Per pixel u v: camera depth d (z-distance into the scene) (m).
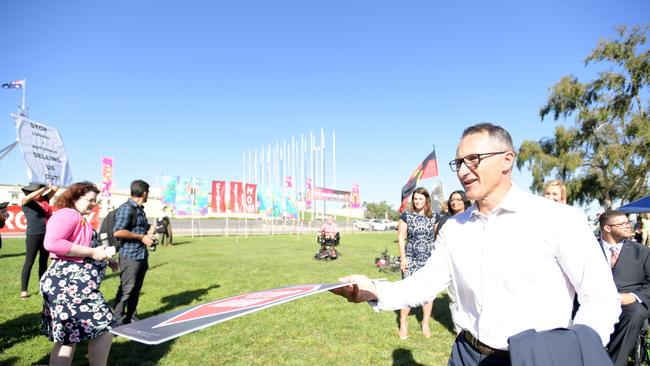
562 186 3.86
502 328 1.74
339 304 6.98
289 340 5.10
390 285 2.12
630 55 25.58
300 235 30.11
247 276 9.89
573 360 1.30
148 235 5.11
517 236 1.73
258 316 6.16
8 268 10.23
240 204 26.88
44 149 5.41
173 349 4.69
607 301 1.49
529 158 27.33
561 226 1.64
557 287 1.67
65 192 3.38
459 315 2.02
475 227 1.92
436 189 11.97
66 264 3.15
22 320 5.50
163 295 7.46
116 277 9.04
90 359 3.22
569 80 27.33
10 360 4.13
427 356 4.62
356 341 5.10
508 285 1.73
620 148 25.09
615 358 3.64
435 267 2.12
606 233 4.00
